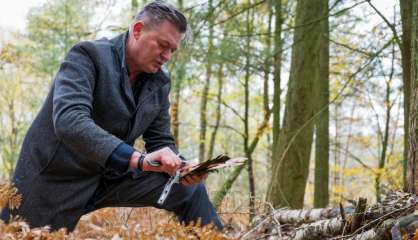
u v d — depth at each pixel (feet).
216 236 8.89
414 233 8.21
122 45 9.22
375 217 9.72
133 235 8.52
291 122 20.22
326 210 12.39
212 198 23.57
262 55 22.11
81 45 8.87
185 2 22.81
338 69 30.94
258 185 47.88
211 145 42.75
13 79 35.99
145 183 9.69
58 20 27.32
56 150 9.02
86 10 28.60
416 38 10.38
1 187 8.49
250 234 13.17
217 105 46.83
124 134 9.44
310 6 19.88
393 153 38.14
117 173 9.64
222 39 21.63
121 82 9.09
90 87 8.73
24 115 39.27
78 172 9.16
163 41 9.00
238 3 18.88
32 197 9.09
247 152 33.09
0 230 7.54
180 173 8.35
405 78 13.23
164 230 8.71
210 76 31.60
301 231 11.39
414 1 10.59
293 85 20.29
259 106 46.60
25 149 9.24
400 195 9.82
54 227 9.21
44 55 25.93
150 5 9.09
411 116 10.11
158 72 9.62
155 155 8.17
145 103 9.53
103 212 13.91
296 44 20.20
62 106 8.29
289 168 20.03
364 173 38.70
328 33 22.63
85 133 8.06
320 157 25.68
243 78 35.83
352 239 9.52
